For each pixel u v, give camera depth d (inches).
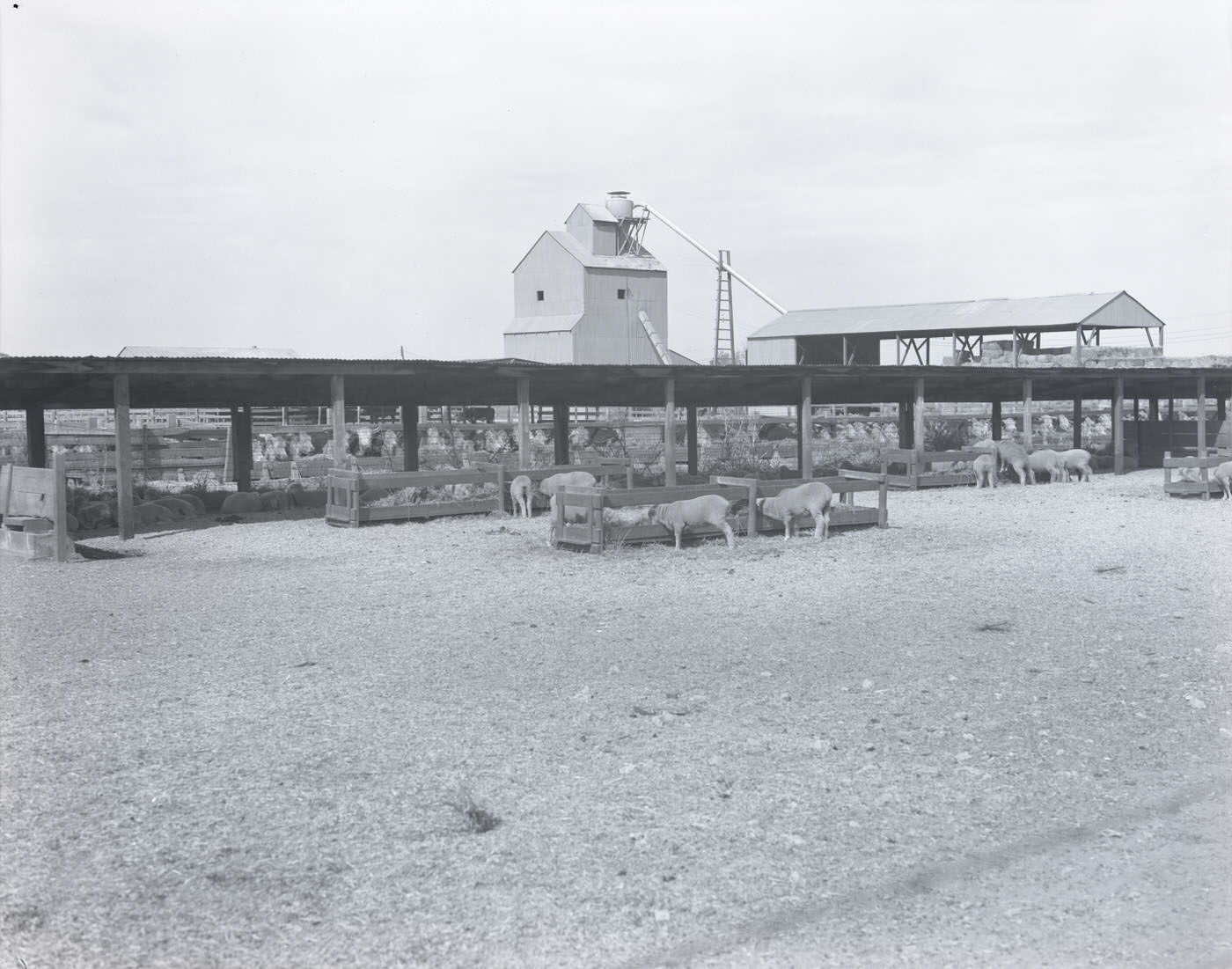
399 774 251.8
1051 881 197.2
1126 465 1270.9
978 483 1025.5
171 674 346.0
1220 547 614.2
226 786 244.4
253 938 178.5
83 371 658.2
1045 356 1909.4
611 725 289.9
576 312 1852.9
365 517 756.6
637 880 198.2
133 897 192.1
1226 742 272.7
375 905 189.6
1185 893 191.5
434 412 1552.7
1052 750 267.4
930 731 283.0
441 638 399.9
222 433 1251.8
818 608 450.6
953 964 169.2
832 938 177.3
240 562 595.2
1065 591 483.8
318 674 346.0
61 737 279.3
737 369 906.1
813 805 232.4
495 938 178.4
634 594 487.5
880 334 2032.5
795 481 682.2
